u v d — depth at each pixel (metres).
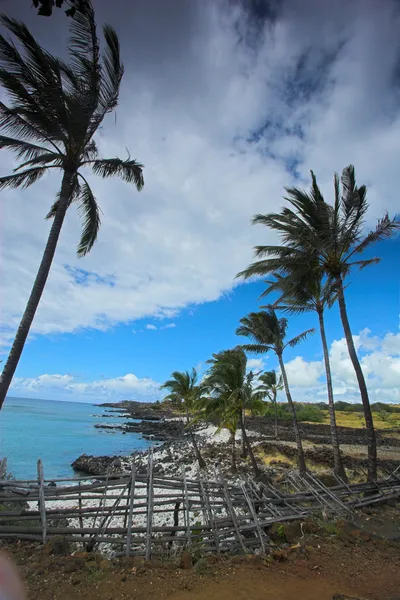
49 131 9.16
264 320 19.62
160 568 5.59
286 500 8.72
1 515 6.36
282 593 4.98
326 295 15.70
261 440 34.53
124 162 10.75
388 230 13.02
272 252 15.17
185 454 30.62
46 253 9.01
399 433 38.16
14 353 8.16
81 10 4.29
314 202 13.84
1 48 7.78
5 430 48.53
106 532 6.44
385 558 6.53
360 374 12.80
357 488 10.62
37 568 5.15
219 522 7.00
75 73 8.79
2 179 9.96
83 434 52.81
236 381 18.86
